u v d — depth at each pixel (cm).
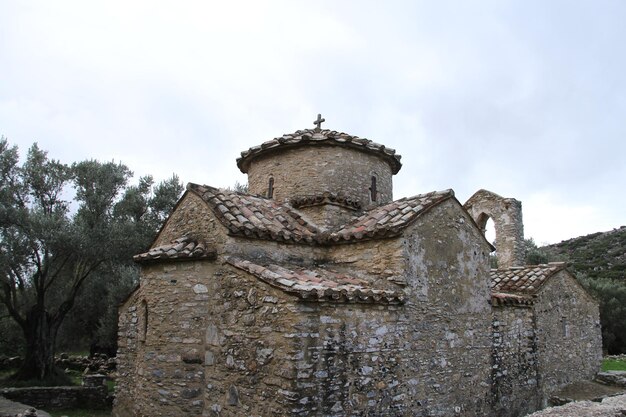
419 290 973
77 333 2853
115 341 2548
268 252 977
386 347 880
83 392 1550
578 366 1642
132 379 1188
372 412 833
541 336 1448
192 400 898
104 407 1550
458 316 1079
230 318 869
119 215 2533
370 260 988
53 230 2011
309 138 1273
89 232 2167
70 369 2452
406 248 955
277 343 771
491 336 1193
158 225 2598
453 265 1086
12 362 2475
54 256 2095
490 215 1875
